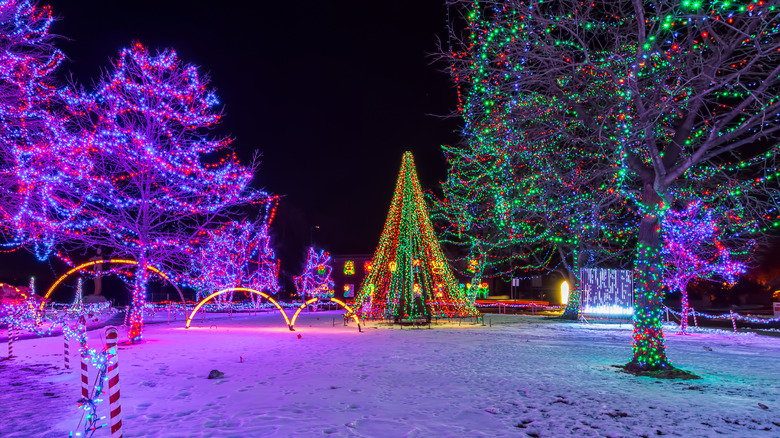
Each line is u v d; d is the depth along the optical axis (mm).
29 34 13680
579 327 24688
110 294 53188
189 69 17797
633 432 6922
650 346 11547
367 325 25891
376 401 8727
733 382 10438
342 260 63844
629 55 10570
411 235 25703
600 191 15000
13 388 9930
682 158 12297
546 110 11344
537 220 27609
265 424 7281
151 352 15133
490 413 7945
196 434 6805
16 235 16203
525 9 9773
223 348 16141
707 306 42438
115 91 16781
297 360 13516
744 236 23562
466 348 16125
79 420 7562
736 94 10133
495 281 64625
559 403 8586
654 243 11641
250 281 42281
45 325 24578
